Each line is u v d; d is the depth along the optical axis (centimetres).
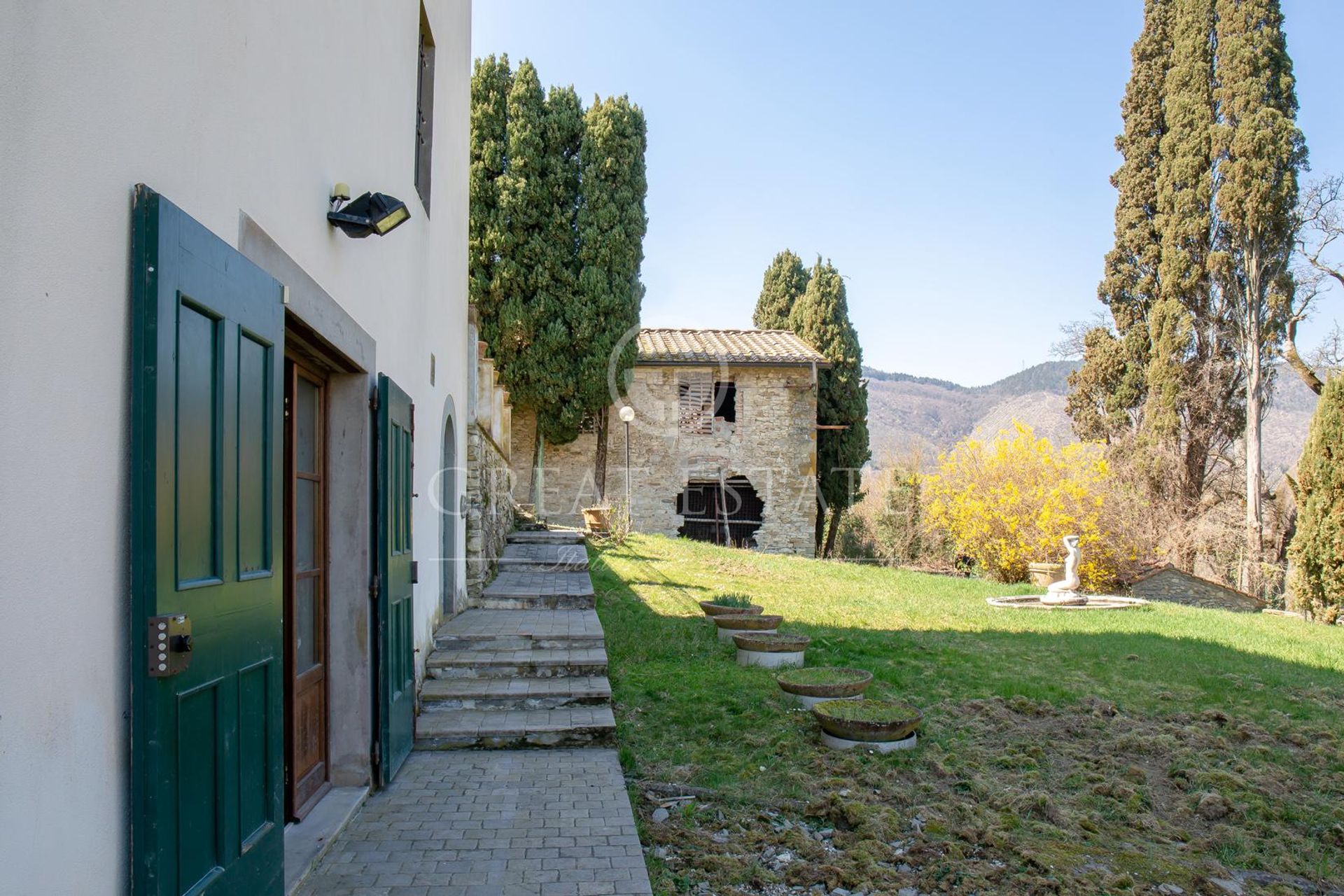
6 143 180
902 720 631
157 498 229
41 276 192
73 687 203
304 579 473
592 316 2148
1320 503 1503
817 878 444
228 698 272
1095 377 2603
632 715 702
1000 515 2039
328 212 418
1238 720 759
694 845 480
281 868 318
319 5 401
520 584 1041
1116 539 2047
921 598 1445
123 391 225
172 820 235
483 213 2133
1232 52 2272
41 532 191
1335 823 546
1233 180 2247
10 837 180
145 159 236
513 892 386
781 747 630
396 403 543
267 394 311
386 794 510
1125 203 2539
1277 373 2380
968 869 460
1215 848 514
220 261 270
